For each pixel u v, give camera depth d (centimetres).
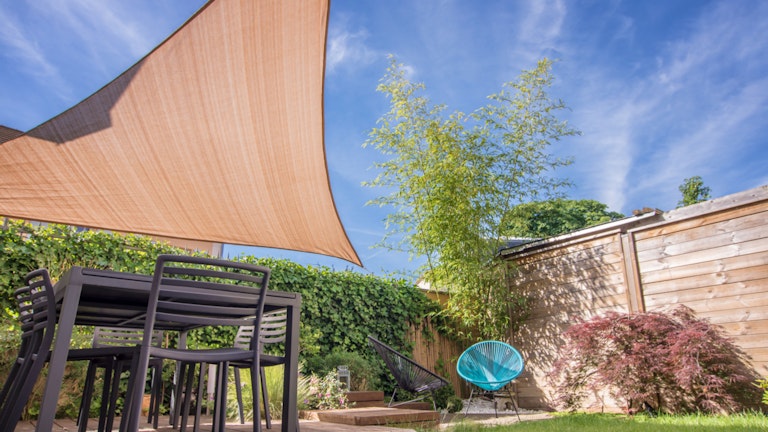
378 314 721
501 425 442
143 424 377
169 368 479
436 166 660
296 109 350
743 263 515
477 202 675
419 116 707
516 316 735
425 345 764
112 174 352
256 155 374
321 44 316
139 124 328
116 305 245
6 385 250
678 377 468
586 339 549
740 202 523
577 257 679
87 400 272
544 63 722
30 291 246
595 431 379
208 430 312
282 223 437
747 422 403
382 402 589
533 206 721
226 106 340
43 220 379
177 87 318
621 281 622
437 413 429
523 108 721
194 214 411
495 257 731
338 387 552
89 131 314
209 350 208
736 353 503
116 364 270
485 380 598
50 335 219
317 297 656
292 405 243
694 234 560
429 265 707
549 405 669
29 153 311
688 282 555
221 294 201
